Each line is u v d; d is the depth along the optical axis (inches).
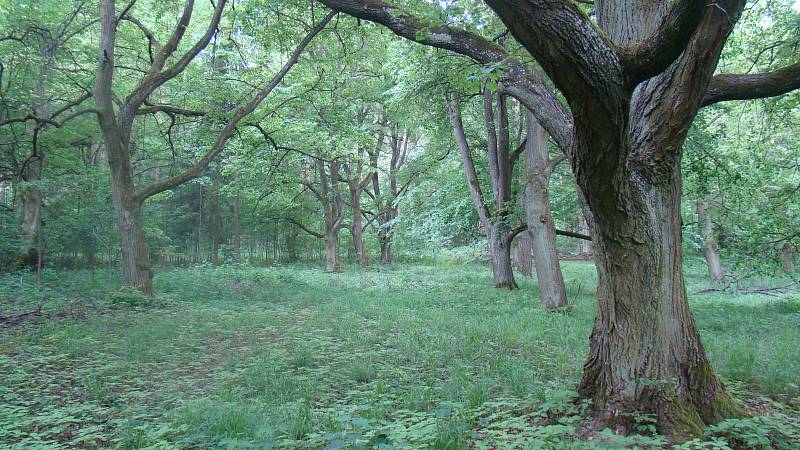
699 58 153.9
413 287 704.4
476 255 1309.1
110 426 185.6
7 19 558.9
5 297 515.2
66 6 669.3
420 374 244.2
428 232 886.4
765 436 154.9
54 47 590.2
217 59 757.3
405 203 944.3
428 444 151.0
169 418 188.7
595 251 182.4
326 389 223.3
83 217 677.9
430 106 629.3
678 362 171.5
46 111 704.4
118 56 732.7
